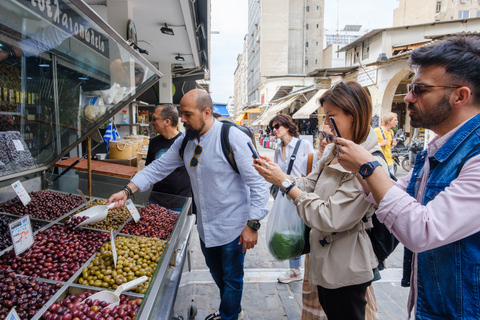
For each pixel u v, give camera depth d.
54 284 1.38
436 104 0.97
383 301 2.69
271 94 26.62
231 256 2.04
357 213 1.26
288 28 41.81
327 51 34.34
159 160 2.33
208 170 1.97
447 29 13.97
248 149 1.93
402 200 0.94
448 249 0.95
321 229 1.31
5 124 2.05
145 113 8.14
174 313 1.40
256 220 1.90
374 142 1.37
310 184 1.68
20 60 1.89
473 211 0.85
